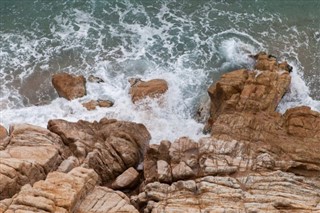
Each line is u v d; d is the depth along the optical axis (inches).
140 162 840.3
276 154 768.3
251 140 794.2
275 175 700.0
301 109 844.0
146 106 943.0
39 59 1063.6
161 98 954.1
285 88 916.6
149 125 909.2
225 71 1026.7
